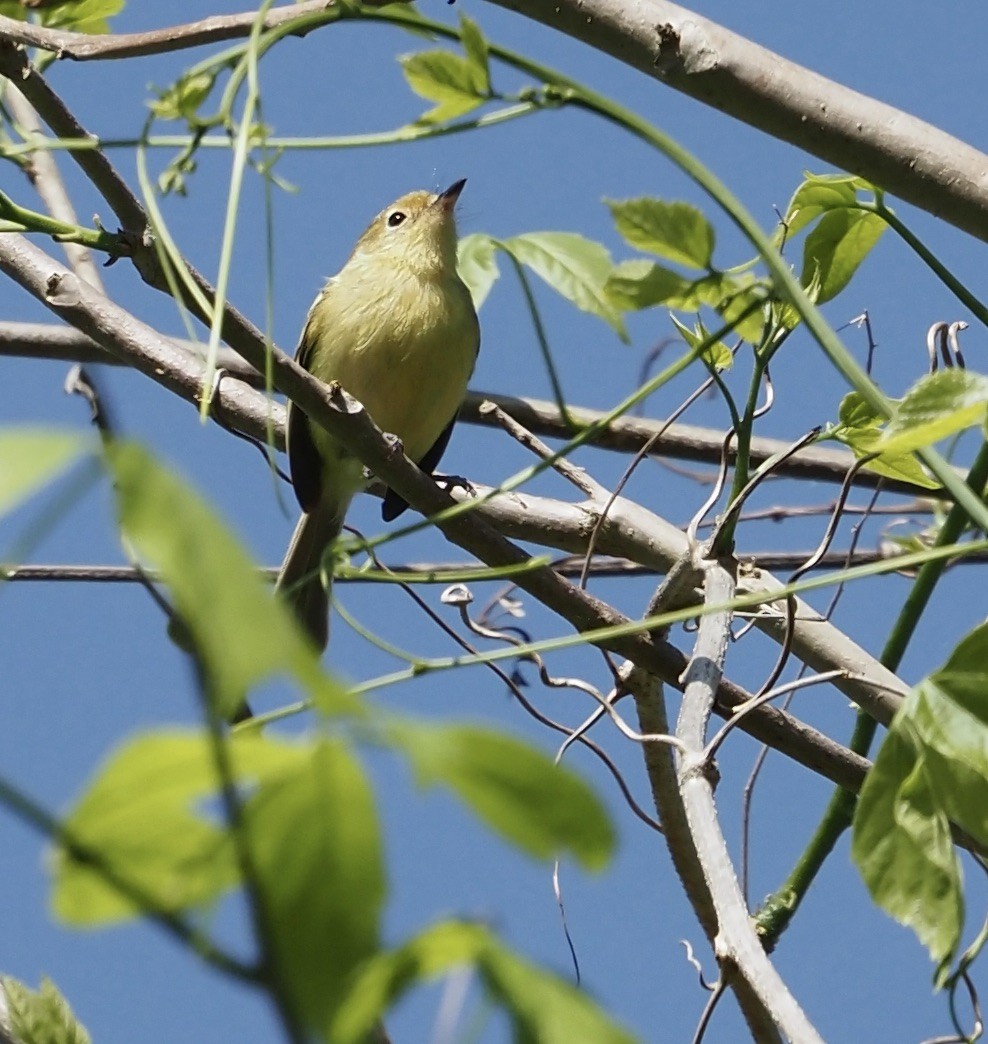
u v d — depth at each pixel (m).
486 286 7.52
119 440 2.21
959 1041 6.76
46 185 10.07
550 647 5.40
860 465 7.26
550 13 6.89
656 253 5.43
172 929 2.54
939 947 4.01
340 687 2.14
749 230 5.15
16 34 6.82
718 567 7.13
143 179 5.73
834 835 7.71
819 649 8.12
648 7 6.85
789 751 7.62
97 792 2.51
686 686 6.36
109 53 6.79
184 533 2.13
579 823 2.38
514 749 2.35
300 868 2.55
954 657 4.19
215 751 2.39
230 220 5.15
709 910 7.82
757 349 6.94
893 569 5.14
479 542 7.64
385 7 6.20
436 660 5.49
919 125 6.75
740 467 7.14
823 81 6.80
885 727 8.09
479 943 2.52
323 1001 2.49
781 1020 4.50
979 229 6.71
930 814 4.11
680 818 7.82
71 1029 4.12
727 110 6.86
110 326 8.42
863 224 6.80
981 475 7.26
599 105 5.32
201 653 2.13
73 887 2.59
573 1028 2.43
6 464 2.14
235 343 7.04
